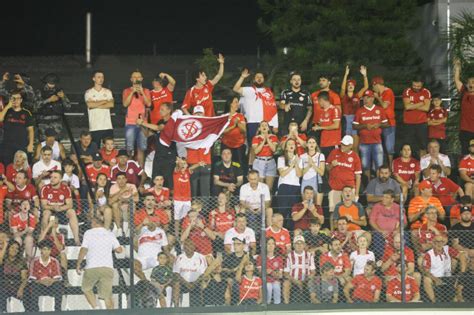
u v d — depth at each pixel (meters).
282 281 51.75
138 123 60.91
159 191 56.97
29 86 62.62
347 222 54.31
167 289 51.59
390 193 54.50
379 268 52.19
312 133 63.31
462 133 63.50
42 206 52.88
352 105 64.12
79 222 52.88
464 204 55.00
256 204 53.88
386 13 89.06
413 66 84.00
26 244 51.16
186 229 51.69
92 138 62.78
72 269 53.28
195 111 60.59
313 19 90.88
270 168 60.38
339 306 51.34
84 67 86.94
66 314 50.56
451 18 80.69
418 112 64.44
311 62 87.44
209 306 50.97
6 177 57.31
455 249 52.59
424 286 52.25
